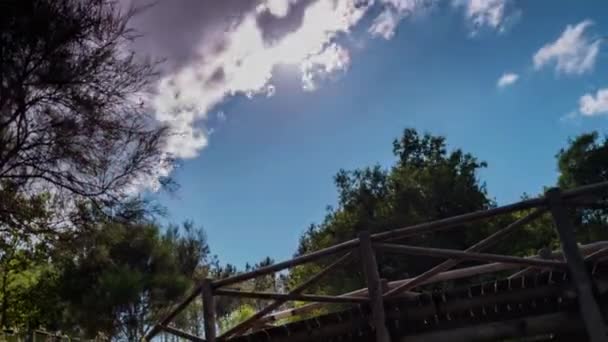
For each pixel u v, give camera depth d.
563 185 23.89
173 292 17.25
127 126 5.66
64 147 5.20
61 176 5.40
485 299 4.34
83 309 15.66
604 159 22.64
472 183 20.55
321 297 4.69
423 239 17.81
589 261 4.06
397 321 4.56
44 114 5.13
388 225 19.14
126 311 16.41
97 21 5.32
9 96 4.81
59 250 6.12
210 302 4.97
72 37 5.11
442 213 19.53
